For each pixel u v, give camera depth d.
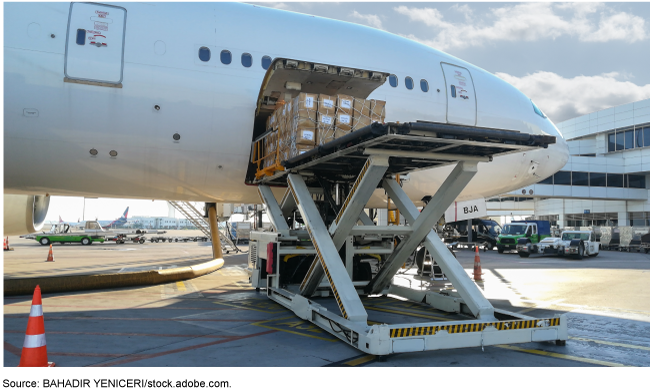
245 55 8.31
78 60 7.25
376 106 6.60
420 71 9.77
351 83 7.67
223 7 8.62
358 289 8.27
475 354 5.09
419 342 4.75
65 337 5.49
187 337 5.59
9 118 7.07
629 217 37.31
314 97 6.15
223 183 8.98
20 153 7.41
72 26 7.30
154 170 8.23
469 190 11.42
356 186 5.77
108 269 14.77
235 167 8.66
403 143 5.14
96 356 4.71
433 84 9.82
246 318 6.77
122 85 7.47
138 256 20.81
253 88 8.23
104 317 6.74
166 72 7.73
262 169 8.08
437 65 10.13
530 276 13.22
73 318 6.64
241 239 33.62
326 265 5.88
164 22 7.90
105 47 7.42
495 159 10.96
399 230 6.54
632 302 8.79
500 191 12.12
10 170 7.73
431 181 10.41
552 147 11.91
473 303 5.89
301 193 6.71
